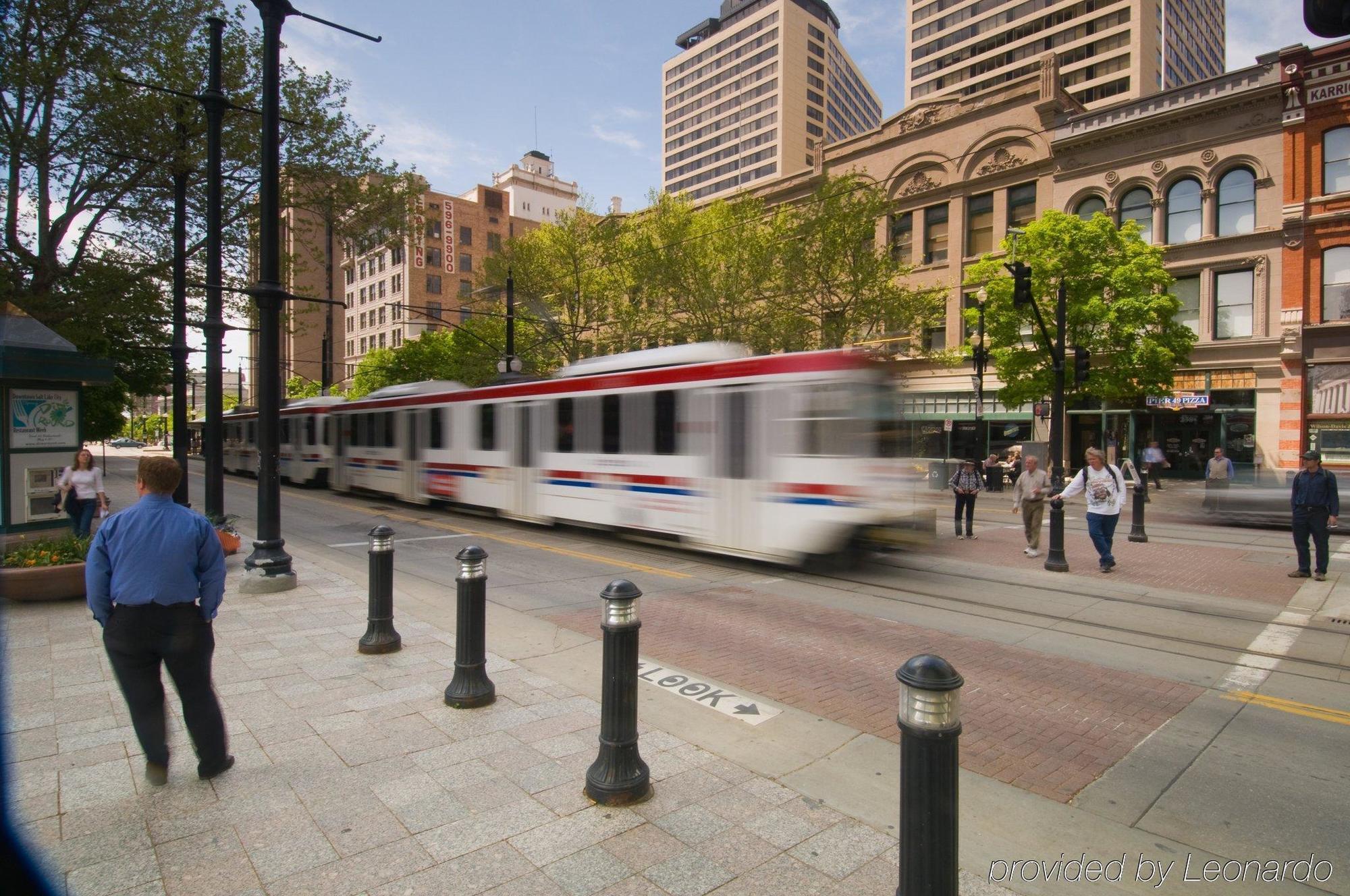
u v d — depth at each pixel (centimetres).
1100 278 2250
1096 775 421
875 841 334
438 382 1819
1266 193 2408
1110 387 2272
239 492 2411
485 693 491
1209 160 2498
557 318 3033
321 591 848
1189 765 436
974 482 1426
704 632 716
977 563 1130
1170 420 2638
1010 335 2347
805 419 970
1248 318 2462
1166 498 2172
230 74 1534
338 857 315
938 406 3116
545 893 291
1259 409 2420
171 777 385
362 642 604
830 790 387
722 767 409
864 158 3347
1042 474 1188
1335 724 504
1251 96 2402
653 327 2798
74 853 315
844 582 970
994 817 370
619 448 1215
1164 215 2603
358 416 2059
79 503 1170
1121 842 348
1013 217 2942
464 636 491
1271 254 2400
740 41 10194
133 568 360
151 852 317
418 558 1114
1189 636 725
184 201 1315
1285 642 705
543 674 569
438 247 7231
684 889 295
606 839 331
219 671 555
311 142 1681
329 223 1844
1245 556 1230
